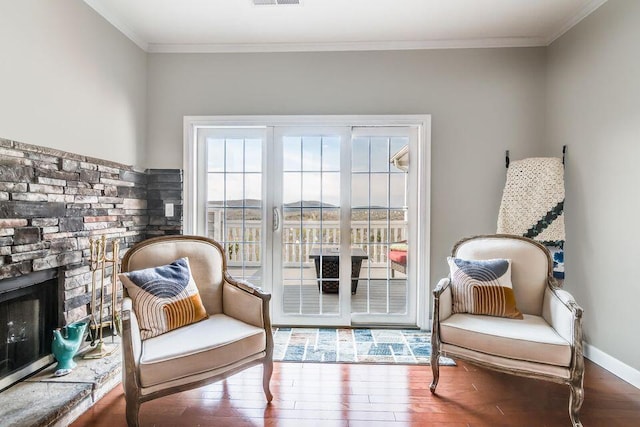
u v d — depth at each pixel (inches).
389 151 124.7
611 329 92.3
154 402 77.1
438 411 74.3
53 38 81.5
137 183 116.3
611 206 92.4
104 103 100.7
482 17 104.7
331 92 121.3
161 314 73.3
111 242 102.2
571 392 68.3
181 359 64.4
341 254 124.2
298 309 125.7
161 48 122.6
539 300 86.7
